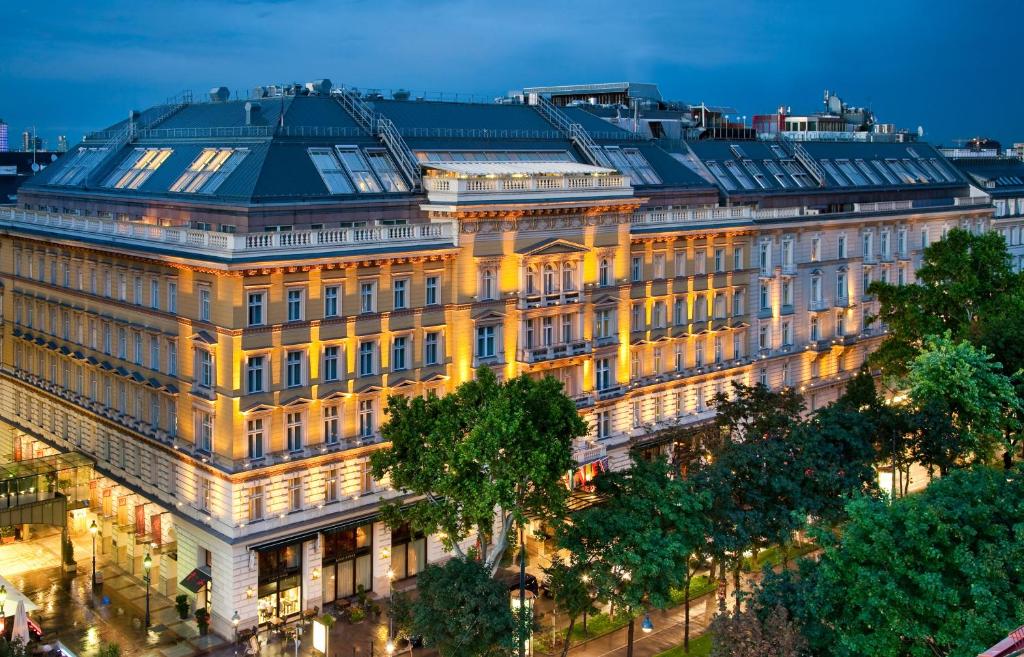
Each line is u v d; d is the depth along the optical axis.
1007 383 96.75
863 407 98.50
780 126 184.50
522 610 72.25
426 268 92.25
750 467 83.44
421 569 95.81
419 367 92.88
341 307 87.25
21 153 164.12
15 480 93.06
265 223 88.12
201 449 86.56
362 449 89.06
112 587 92.69
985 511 62.69
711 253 117.31
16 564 97.25
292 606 87.31
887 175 152.12
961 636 58.91
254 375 83.69
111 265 96.69
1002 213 164.75
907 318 113.81
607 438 107.38
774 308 125.69
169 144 107.62
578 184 101.38
